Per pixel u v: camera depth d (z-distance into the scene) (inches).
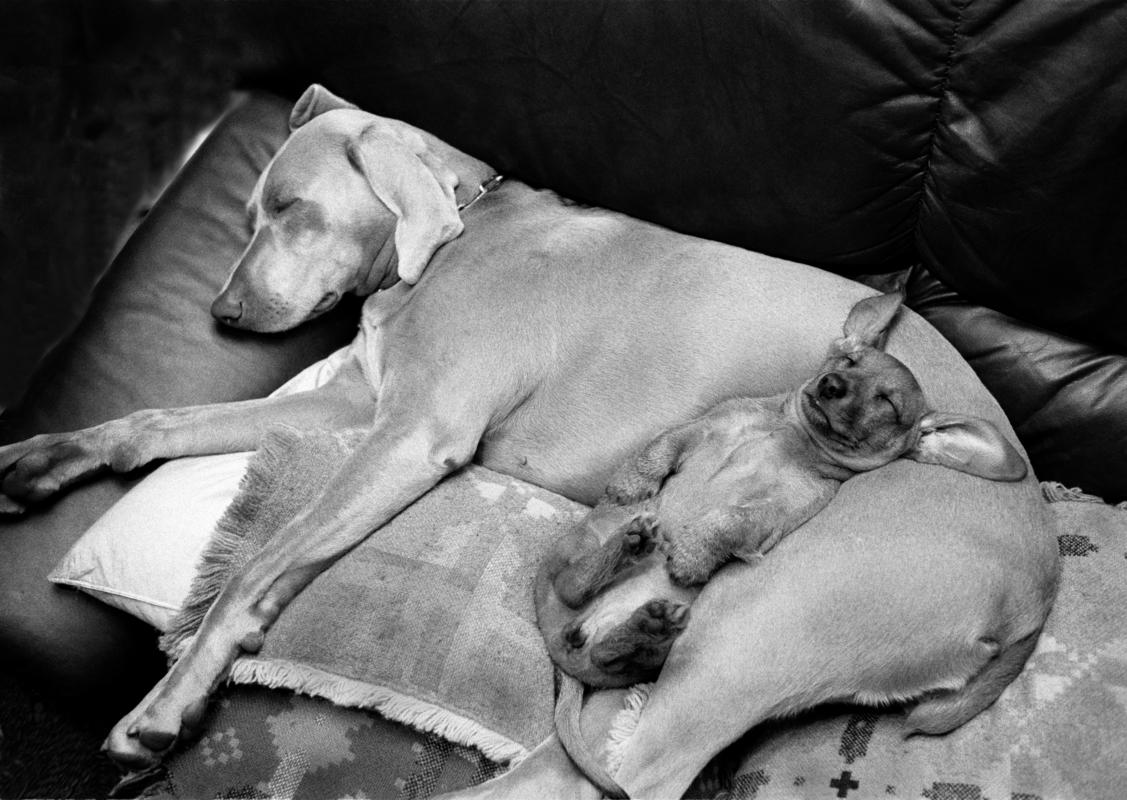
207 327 59.4
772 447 50.3
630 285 54.5
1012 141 49.1
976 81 48.8
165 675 53.1
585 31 52.4
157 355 58.6
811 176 52.1
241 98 64.3
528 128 56.1
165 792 48.9
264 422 55.9
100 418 57.4
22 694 60.4
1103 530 51.2
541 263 55.1
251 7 59.7
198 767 49.0
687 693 47.2
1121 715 46.7
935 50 48.7
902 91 49.6
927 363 52.2
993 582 47.4
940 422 48.8
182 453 55.0
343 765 48.6
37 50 85.2
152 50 84.2
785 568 48.1
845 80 49.6
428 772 48.3
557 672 48.7
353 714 49.1
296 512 51.9
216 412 55.7
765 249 55.2
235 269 57.3
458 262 55.7
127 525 52.1
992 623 47.4
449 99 56.9
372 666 48.3
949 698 47.8
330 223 56.2
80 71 85.0
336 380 57.9
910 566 47.5
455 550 50.5
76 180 83.0
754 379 53.2
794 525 48.9
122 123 84.4
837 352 51.5
